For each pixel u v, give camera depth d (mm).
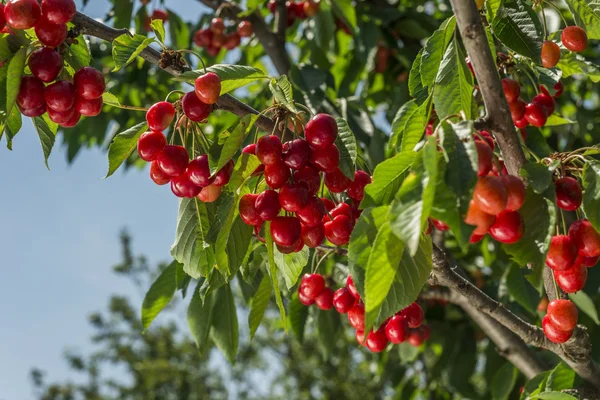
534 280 1598
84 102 1976
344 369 14062
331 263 3779
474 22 1727
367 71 5469
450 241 5172
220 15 4988
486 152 1485
